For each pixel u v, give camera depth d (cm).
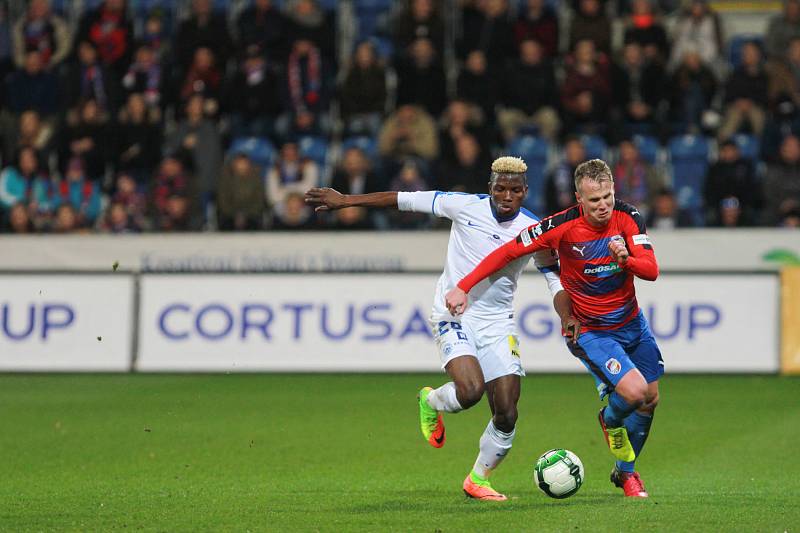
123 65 6581
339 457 3312
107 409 4344
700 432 3750
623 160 5703
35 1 6738
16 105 6569
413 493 2669
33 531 2162
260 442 3594
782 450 3409
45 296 5322
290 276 5222
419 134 5956
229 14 7194
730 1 7288
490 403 2541
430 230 5688
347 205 2598
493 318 2553
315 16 6475
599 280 2450
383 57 6894
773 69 6203
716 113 6288
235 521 2255
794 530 2098
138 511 2394
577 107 6081
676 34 6581
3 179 6084
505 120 6169
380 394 4662
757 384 4869
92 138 6197
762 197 5647
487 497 2542
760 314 5062
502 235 2548
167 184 5850
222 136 6228
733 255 5416
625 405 2459
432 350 5153
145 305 5297
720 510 2334
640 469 3106
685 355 5062
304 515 2323
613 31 6894
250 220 5800
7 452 3412
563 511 2334
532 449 3428
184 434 3753
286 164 5859
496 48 6400
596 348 2481
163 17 7175
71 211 5872
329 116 6412
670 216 5609
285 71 6312
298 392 4747
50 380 5144
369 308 5178
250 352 5219
